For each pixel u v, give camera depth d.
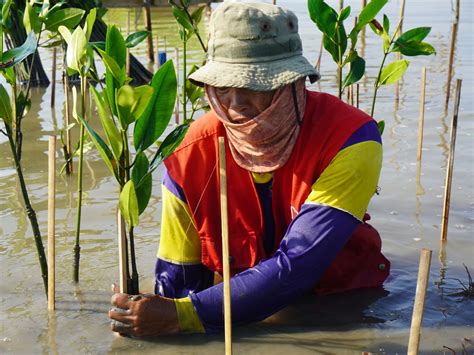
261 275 2.59
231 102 2.51
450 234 3.57
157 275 2.91
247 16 2.47
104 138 5.31
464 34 8.93
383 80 3.65
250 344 2.64
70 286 3.10
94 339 2.68
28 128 5.59
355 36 3.48
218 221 2.79
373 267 3.05
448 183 3.44
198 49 8.62
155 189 4.29
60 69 7.66
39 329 2.75
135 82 6.90
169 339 2.67
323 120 2.63
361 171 2.58
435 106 5.98
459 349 2.57
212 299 2.65
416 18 10.05
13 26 5.73
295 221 2.62
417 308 2.04
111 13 11.47
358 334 2.70
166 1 10.78
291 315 2.86
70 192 4.23
